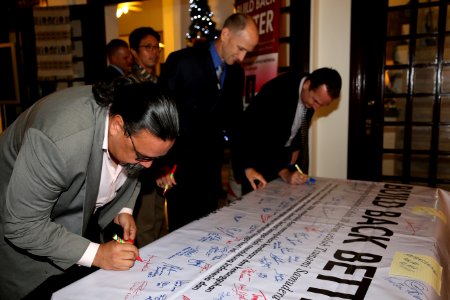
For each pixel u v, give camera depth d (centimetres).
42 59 391
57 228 91
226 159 496
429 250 100
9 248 103
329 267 90
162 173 177
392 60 300
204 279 85
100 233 133
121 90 90
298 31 287
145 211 212
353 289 80
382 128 306
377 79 302
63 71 388
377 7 295
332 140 316
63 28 382
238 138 198
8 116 460
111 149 95
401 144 308
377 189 170
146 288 82
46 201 87
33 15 387
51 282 107
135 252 94
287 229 117
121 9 559
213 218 128
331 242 106
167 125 82
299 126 207
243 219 127
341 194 161
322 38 307
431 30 286
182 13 571
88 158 92
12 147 100
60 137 85
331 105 312
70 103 93
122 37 701
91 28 377
